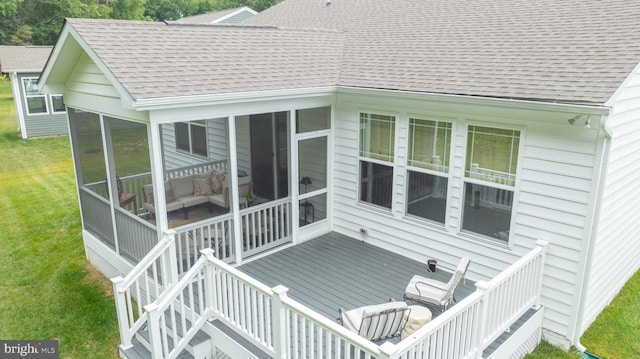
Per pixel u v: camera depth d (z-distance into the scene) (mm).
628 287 7586
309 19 12289
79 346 6539
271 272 7191
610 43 6023
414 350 4039
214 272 5773
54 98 21062
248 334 5375
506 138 6191
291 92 7141
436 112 6836
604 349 6098
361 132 8016
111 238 7918
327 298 6430
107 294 7922
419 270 7320
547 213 5965
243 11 20453
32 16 37719
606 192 5777
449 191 6965
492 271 6691
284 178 9711
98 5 39344
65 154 18453
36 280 8484
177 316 6402
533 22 7508
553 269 6043
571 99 5148
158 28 7332
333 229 8969
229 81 6641
